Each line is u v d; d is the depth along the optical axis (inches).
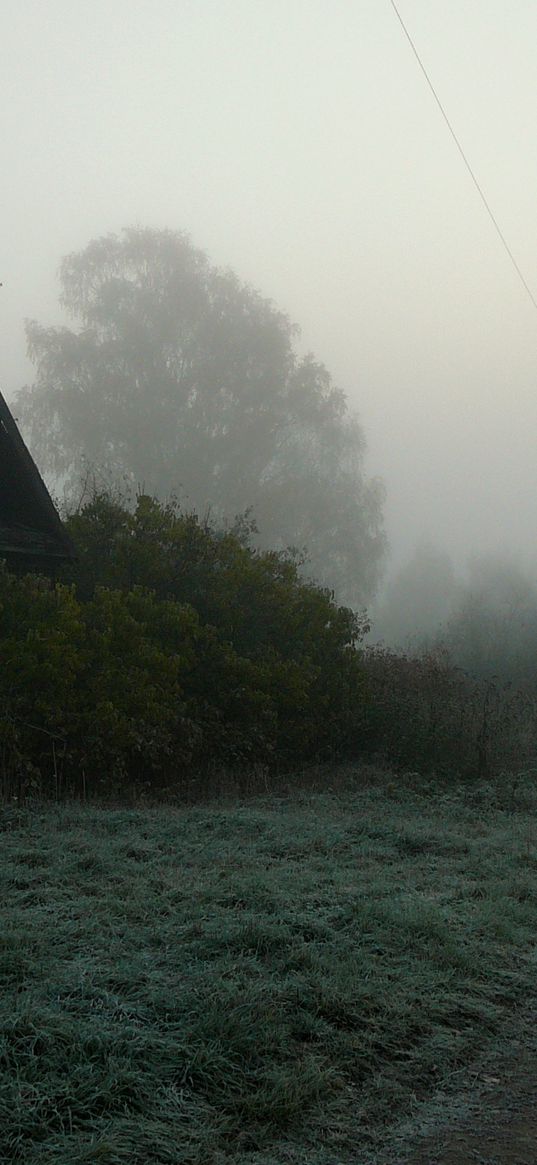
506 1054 197.5
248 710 565.0
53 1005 184.2
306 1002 200.4
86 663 497.4
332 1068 177.9
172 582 604.4
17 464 601.6
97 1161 140.9
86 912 248.1
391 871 326.0
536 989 232.4
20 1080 157.6
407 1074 184.5
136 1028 177.3
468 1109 172.2
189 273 1968.5
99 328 1934.1
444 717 612.4
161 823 395.2
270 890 276.2
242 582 617.6
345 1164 151.1
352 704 629.0
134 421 1820.9
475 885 312.7
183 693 554.3
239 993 194.1
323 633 642.2
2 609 496.7
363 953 232.5
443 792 526.9
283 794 513.3
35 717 475.8
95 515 637.3
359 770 574.6
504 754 599.8
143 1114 156.2
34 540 585.3
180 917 248.2
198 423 1894.7
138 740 485.7
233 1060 174.9
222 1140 153.5
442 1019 209.3
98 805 446.6
